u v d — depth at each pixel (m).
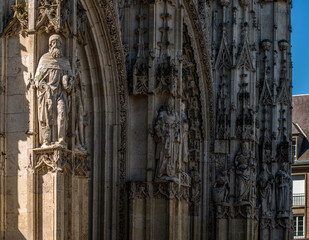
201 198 44.19
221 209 44.38
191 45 42.50
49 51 26.58
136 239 34.03
